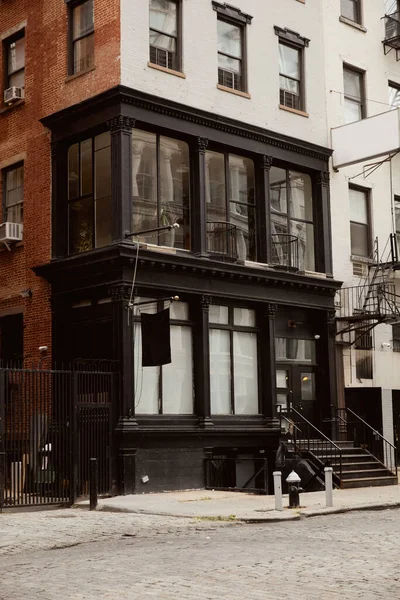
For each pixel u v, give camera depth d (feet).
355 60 95.20
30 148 80.89
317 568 33.40
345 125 89.30
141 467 68.74
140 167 73.77
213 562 35.17
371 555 36.81
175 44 77.15
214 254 77.00
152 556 37.45
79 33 77.51
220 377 77.51
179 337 74.74
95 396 67.26
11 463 62.59
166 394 73.00
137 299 71.46
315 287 85.15
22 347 80.02
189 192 77.36
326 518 54.29
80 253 73.72
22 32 83.97
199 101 77.66
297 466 74.90
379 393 92.63
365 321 90.84
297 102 88.53
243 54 83.20
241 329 79.61
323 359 86.79
